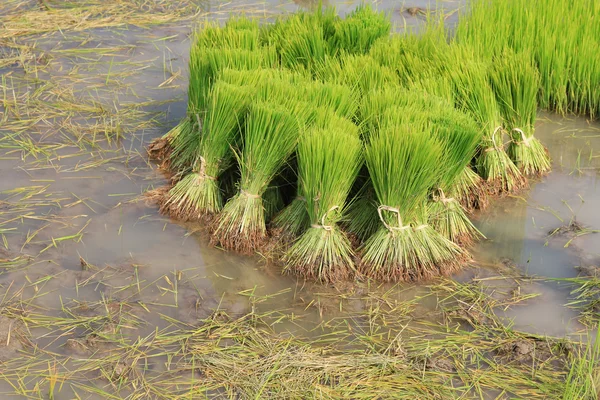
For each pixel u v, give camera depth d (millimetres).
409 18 5453
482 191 4254
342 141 3891
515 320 3834
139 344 3723
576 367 3684
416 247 3957
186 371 3660
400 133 3875
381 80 4277
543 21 4855
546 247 4105
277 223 4066
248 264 4004
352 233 4047
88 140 4504
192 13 5508
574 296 3916
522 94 4324
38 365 3664
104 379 3639
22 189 4246
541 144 4523
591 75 4684
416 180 3885
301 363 3672
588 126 4680
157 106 4723
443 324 3818
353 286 3932
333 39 4570
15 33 5195
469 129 3994
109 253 4016
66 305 3832
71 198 4227
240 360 3686
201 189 4148
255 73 4160
